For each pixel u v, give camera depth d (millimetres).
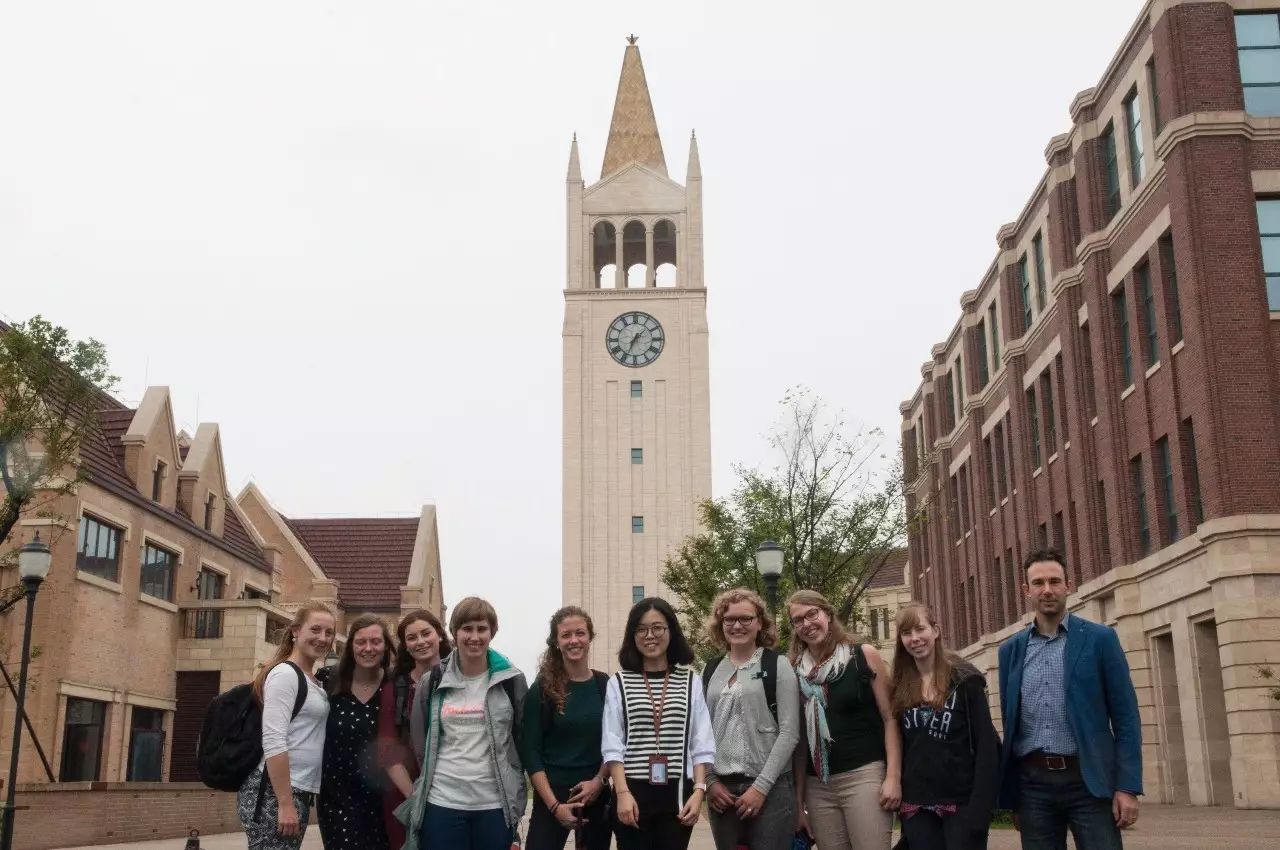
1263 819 21172
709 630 9227
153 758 34719
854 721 8633
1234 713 24250
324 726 8688
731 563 32719
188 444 46625
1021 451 39219
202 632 36875
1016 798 8141
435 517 58906
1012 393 39688
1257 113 27078
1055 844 7945
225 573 40906
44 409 22938
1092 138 32594
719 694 8766
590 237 75000
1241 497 24844
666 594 69125
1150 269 29062
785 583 31266
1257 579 24359
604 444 71562
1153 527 28844
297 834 8266
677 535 70188
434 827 8195
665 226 78000
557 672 8617
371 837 8656
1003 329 40969
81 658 30641
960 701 8195
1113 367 31000
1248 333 25562
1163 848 15758
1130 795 7691
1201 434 25875
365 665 8703
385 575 55875
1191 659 26812
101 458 33469
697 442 71500
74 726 30625
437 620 8984
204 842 28281
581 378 72438
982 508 44375
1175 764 28656
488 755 8352
